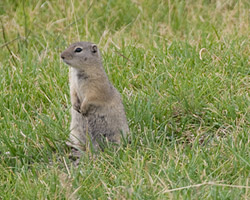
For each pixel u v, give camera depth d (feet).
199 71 40.98
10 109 37.55
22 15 53.78
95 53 32.91
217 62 42.34
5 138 32.86
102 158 31.27
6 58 47.03
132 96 38.52
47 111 37.65
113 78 41.09
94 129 33.37
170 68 41.93
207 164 29.73
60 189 27.66
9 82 41.09
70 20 52.85
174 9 55.47
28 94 39.17
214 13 54.34
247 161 29.71
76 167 31.60
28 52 46.24
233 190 26.84
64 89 39.68
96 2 55.98
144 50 45.01
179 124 36.01
